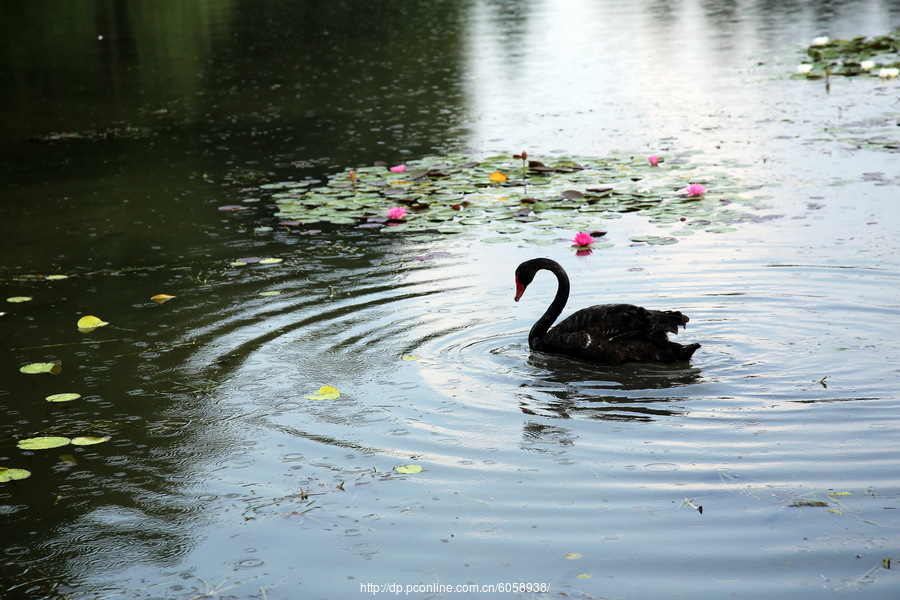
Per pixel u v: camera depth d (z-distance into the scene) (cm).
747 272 873
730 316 783
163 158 1423
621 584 435
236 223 1107
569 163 1280
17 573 468
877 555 448
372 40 2409
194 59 2211
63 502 533
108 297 880
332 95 1822
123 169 1371
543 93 1784
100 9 2973
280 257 985
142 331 793
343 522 497
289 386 680
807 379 659
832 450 555
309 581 449
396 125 1580
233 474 557
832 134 1380
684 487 519
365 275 920
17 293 897
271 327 795
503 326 790
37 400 667
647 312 705
